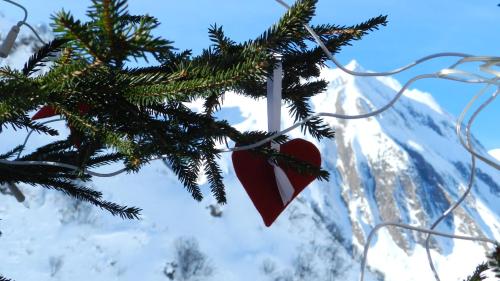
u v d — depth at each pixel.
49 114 1.06
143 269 77.12
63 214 79.62
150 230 84.06
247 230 94.38
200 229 89.38
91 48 0.66
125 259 77.31
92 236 79.12
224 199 1.17
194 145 0.91
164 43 0.63
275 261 90.50
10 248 71.94
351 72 0.99
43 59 0.86
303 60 1.10
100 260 76.06
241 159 1.12
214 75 0.86
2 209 76.81
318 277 92.69
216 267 84.06
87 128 0.89
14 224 75.19
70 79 0.77
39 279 68.94
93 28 0.64
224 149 0.93
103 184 88.19
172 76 0.86
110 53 0.66
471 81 0.98
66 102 0.88
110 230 81.62
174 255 81.38
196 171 1.17
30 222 76.44
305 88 1.15
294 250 95.94
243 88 1.05
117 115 0.91
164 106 0.96
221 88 0.80
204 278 80.75
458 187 155.75
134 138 0.92
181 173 1.16
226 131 0.94
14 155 1.46
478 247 128.12
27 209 78.12
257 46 0.89
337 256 100.69
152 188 92.94
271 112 0.99
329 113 0.98
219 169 1.18
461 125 1.03
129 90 0.85
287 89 1.16
